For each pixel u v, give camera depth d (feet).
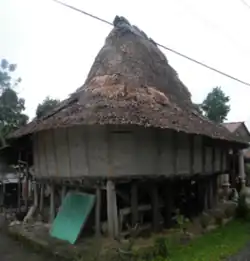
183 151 47.67
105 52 56.70
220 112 133.80
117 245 36.55
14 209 73.92
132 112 40.65
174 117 44.55
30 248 44.65
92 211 45.85
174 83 58.03
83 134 42.86
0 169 84.84
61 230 44.34
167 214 48.34
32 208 59.00
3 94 110.22
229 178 78.89
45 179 51.03
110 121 37.86
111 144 41.09
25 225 54.39
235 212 56.24
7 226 56.54
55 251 39.29
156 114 42.32
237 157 74.90
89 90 49.85
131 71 51.47
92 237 43.24
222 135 51.13
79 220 42.98
